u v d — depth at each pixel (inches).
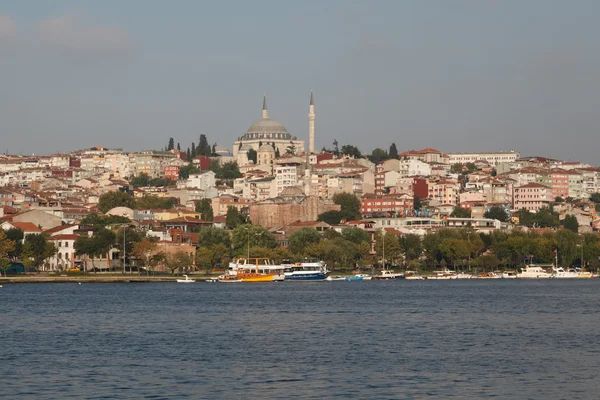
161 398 5787.4
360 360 7101.4
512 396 5836.6
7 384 6186.0
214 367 6806.1
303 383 6215.6
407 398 5782.5
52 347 7810.0
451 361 7047.2
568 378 6378.0
